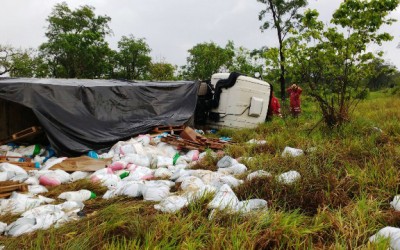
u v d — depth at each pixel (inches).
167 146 335.9
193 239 131.8
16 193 189.8
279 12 1112.8
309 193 176.6
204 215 160.2
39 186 213.5
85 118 335.6
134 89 397.4
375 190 177.3
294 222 139.4
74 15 1929.1
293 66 385.4
